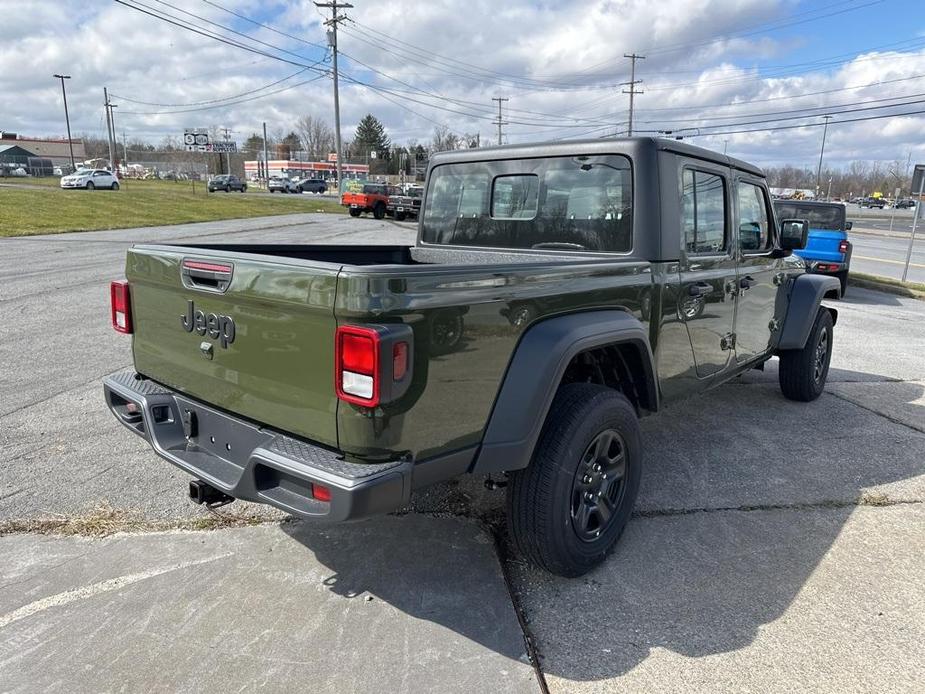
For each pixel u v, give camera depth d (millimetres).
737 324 4473
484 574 3135
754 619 2848
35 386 5777
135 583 3010
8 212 25609
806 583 3125
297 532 3475
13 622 2721
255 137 126250
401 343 2215
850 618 2865
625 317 3205
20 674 2430
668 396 3783
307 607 2854
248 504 3764
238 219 31312
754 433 5121
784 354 5762
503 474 3303
